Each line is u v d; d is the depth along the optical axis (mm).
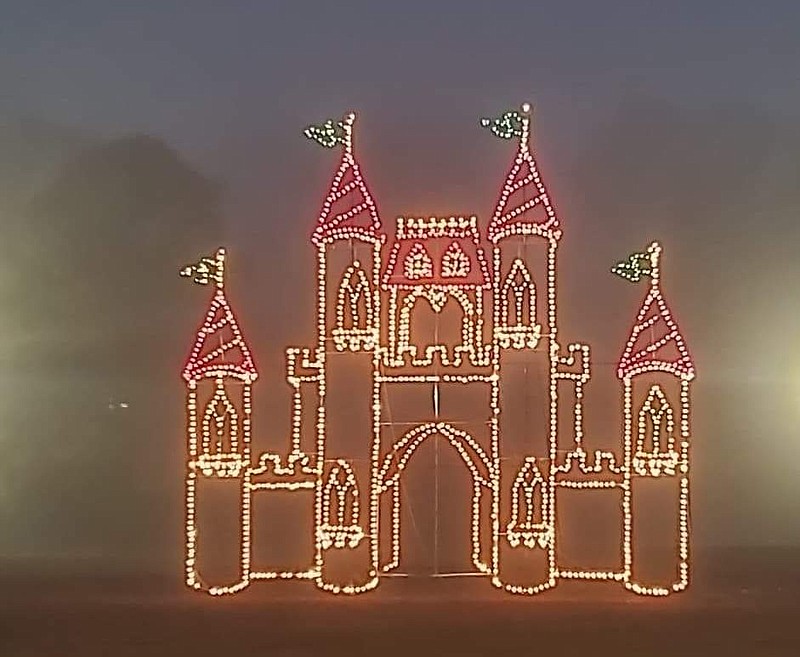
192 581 9047
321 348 9008
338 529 9031
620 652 7398
